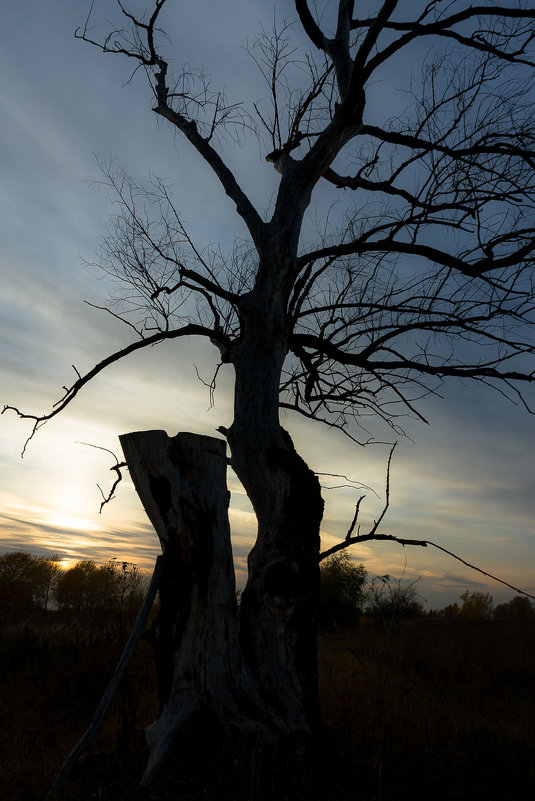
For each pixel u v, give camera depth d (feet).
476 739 18.34
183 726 14.52
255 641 16.44
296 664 16.25
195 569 15.85
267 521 17.97
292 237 20.62
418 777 14.46
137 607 28.12
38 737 18.40
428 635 51.11
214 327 21.86
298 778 13.76
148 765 14.16
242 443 18.43
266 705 15.37
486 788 14.34
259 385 18.90
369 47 18.85
